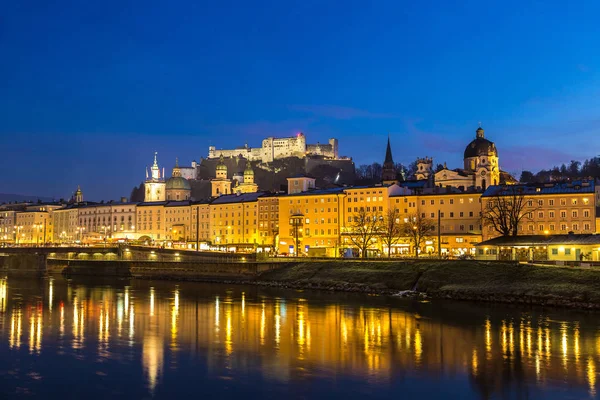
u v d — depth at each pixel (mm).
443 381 56125
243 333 79938
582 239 147375
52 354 66312
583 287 109938
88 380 56062
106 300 121125
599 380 56750
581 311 100562
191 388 53656
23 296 128500
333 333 79875
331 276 154000
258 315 97625
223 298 125625
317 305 111500
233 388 53750
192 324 87688
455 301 116875
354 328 84000
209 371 59250
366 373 58688
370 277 145875
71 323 88250
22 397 51188
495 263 135250
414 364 62250
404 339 75562
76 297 127250
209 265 182250
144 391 52844
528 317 93875
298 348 69938
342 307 108062
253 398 51094
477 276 129125
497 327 84562
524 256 152875
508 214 183000
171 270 190000
